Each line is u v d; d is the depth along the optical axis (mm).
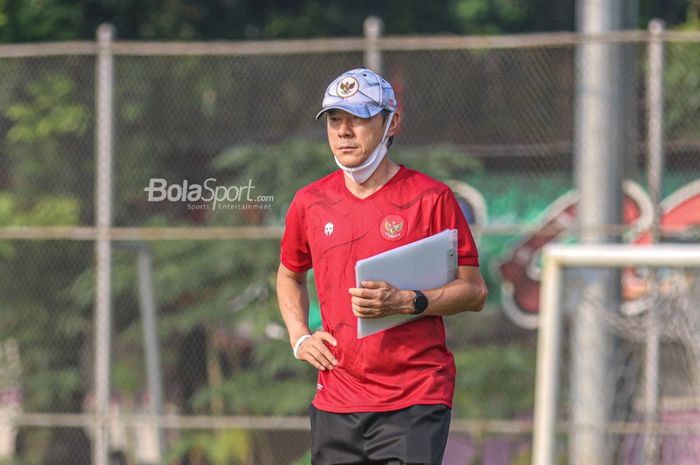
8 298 34312
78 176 34781
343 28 46656
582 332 27531
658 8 46969
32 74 34281
